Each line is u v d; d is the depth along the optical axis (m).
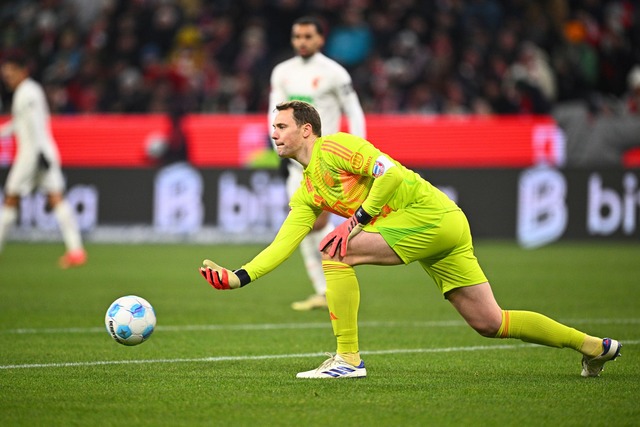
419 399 21.00
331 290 23.25
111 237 69.81
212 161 70.38
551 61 83.56
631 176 65.62
